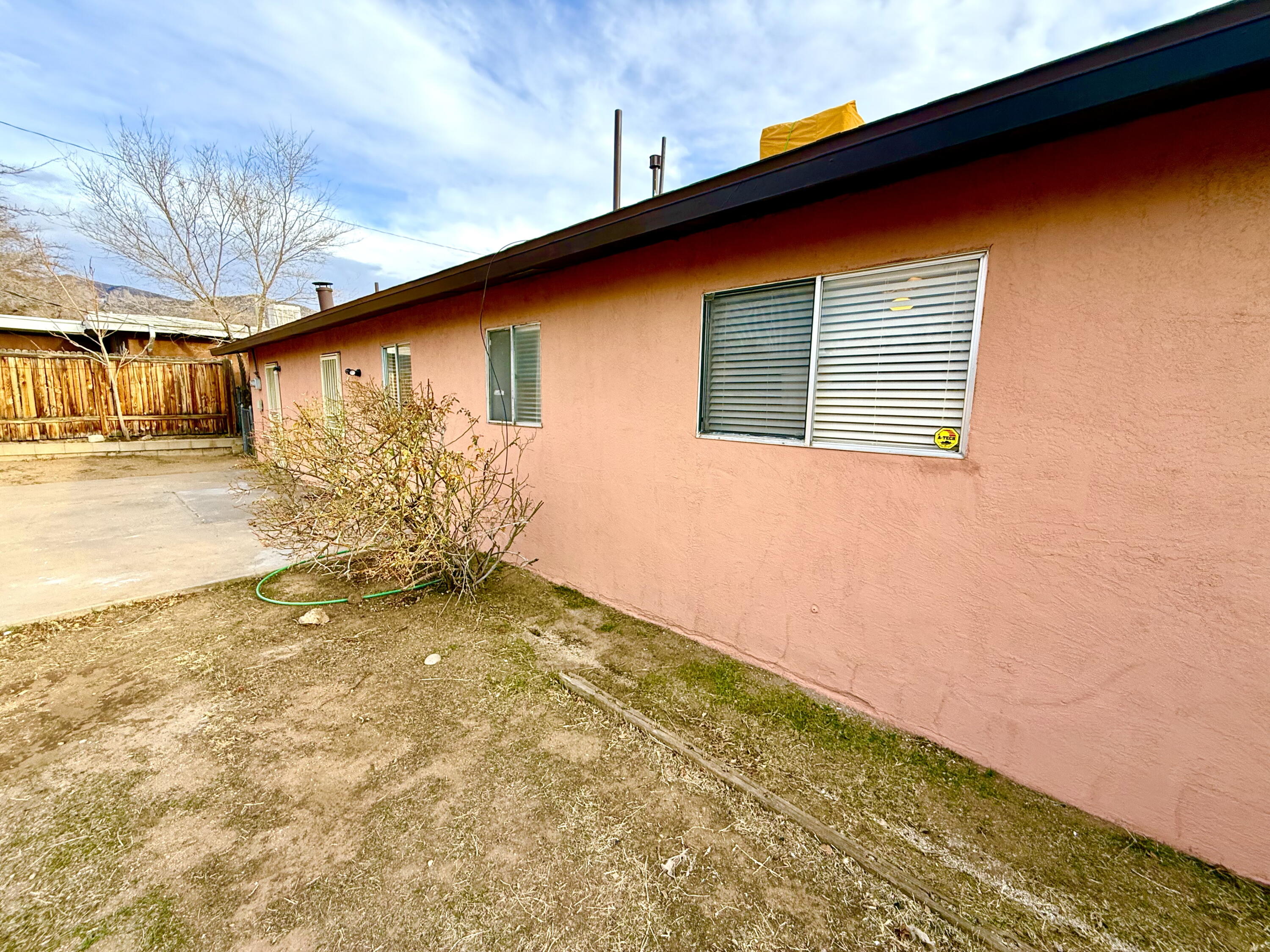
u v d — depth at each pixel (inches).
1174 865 74.2
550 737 101.5
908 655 102.0
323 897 67.6
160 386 500.1
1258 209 64.7
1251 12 54.4
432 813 82.0
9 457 422.9
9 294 562.3
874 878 72.7
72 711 106.0
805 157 93.4
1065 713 84.6
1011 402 86.0
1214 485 70.2
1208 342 69.2
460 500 186.9
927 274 93.7
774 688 119.0
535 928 64.4
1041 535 84.7
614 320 152.7
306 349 367.2
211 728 101.7
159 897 66.9
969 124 75.0
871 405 102.8
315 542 186.5
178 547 210.1
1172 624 74.7
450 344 224.8
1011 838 78.9
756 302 119.6
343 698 113.0
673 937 63.7
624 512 157.8
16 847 73.6
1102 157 74.4
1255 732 69.9
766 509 122.1
